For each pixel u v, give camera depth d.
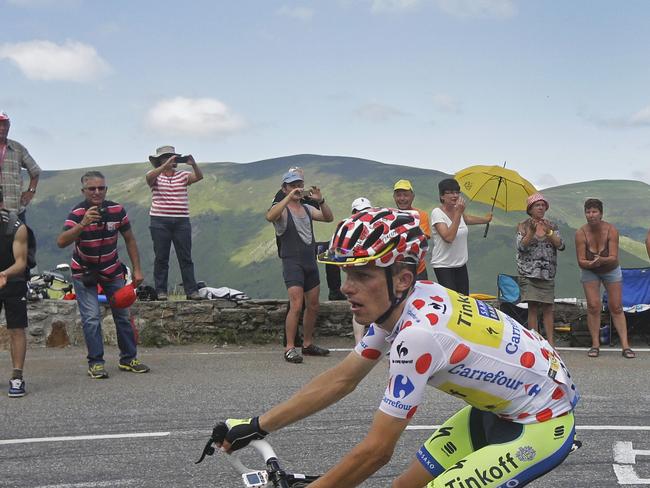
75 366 8.55
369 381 7.59
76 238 7.75
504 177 10.14
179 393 7.16
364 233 2.45
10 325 7.08
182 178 10.41
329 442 5.50
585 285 9.30
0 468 5.02
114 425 6.04
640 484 4.64
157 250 10.34
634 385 7.48
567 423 2.66
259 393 7.15
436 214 8.95
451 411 6.35
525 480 2.59
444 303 2.58
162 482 4.72
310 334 9.23
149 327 10.14
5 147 9.30
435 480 2.59
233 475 4.84
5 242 6.96
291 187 8.85
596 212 9.19
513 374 2.62
